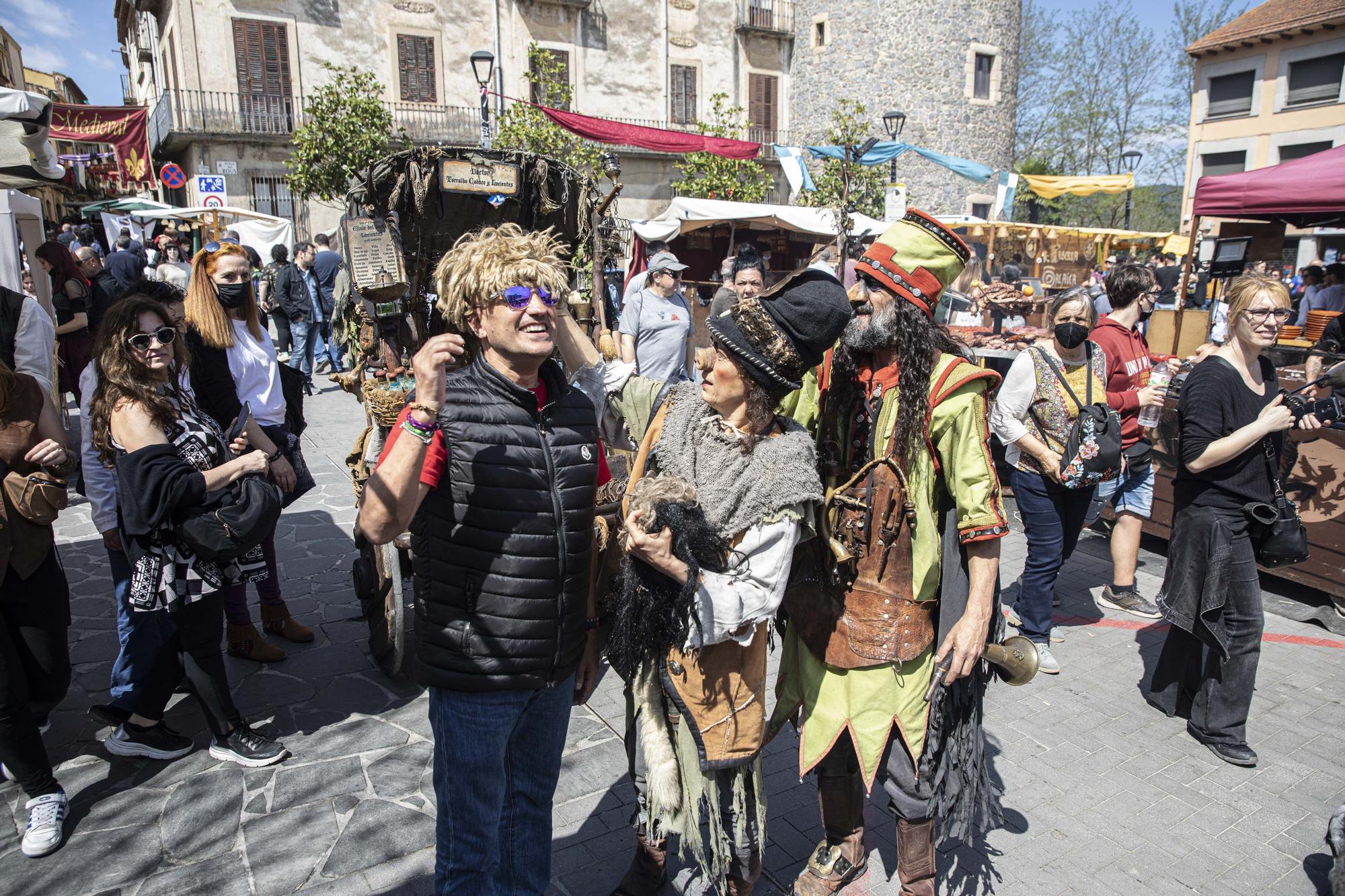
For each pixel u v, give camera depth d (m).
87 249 9.40
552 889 2.70
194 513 2.90
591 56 25.19
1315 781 3.36
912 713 2.32
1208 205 7.26
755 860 2.33
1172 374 5.98
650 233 14.15
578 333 2.46
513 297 1.92
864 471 2.27
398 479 1.82
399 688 3.94
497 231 2.09
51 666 2.97
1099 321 4.74
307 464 7.78
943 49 27.70
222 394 3.67
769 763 3.43
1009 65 29.23
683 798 2.20
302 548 5.71
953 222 16.02
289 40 21.41
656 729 2.21
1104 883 2.77
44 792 2.92
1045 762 3.45
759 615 2.04
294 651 4.28
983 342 7.31
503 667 2.04
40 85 43.09
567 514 2.10
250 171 21.52
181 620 3.09
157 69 25.33
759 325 2.00
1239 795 3.26
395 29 22.39
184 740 3.43
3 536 2.77
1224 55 27.66
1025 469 4.15
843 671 2.36
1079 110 37.41
